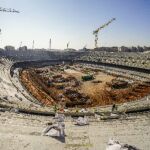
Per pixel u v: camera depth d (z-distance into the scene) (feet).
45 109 134.31
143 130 81.76
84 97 230.89
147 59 468.34
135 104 155.43
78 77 351.46
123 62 454.81
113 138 74.13
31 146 67.15
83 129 83.97
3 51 591.37
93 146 68.28
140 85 270.87
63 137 75.10
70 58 623.36
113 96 231.30
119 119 96.73
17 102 149.07
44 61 555.69
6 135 74.38
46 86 288.10
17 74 344.69
